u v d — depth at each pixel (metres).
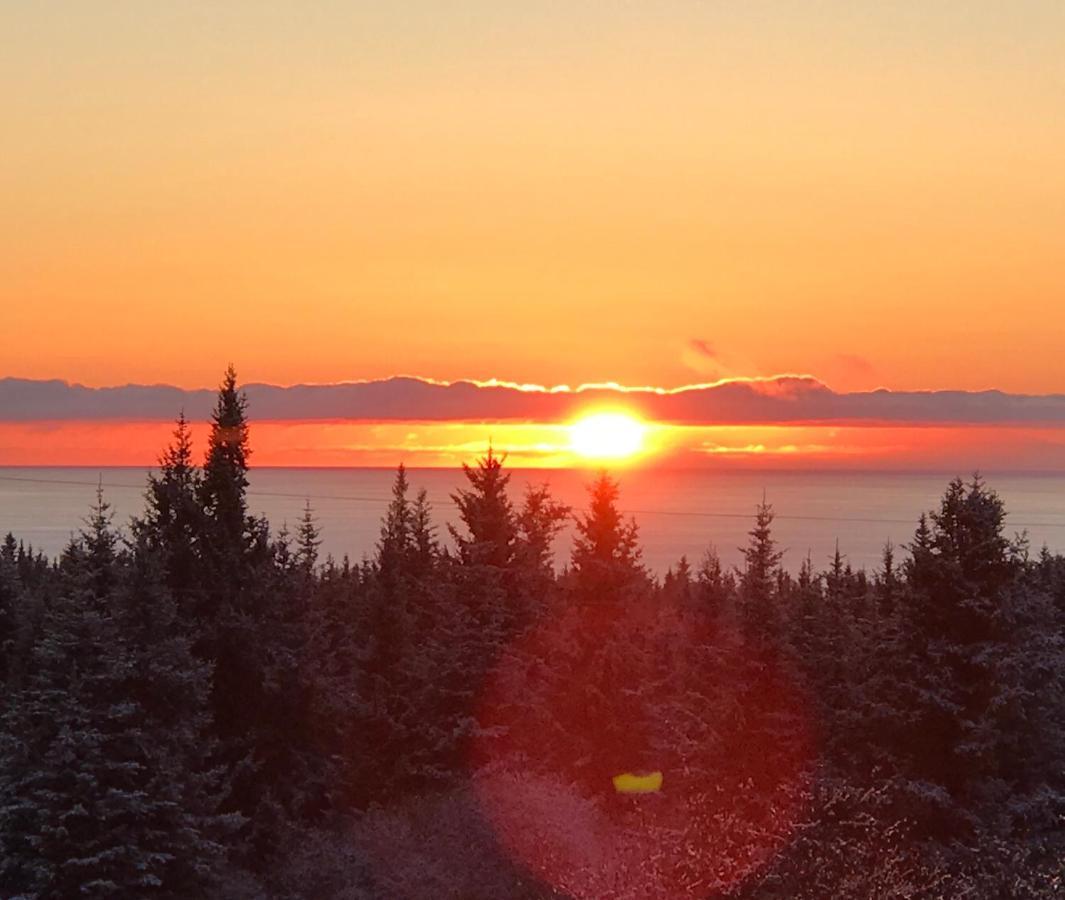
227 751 34.00
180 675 28.31
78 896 25.20
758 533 36.97
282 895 31.59
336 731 37.78
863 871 23.27
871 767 32.84
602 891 25.31
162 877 26.47
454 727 38.31
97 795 25.62
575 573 44.56
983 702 31.70
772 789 32.34
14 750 26.08
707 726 34.91
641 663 40.12
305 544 45.66
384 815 35.78
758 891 23.12
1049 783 33.81
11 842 25.59
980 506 32.91
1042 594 35.06
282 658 34.88
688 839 24.69
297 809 34.66
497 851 32.72
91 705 26.61
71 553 33.72
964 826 30.66
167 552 34.75
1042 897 24.72
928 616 32.75
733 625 38.59
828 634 41.62
